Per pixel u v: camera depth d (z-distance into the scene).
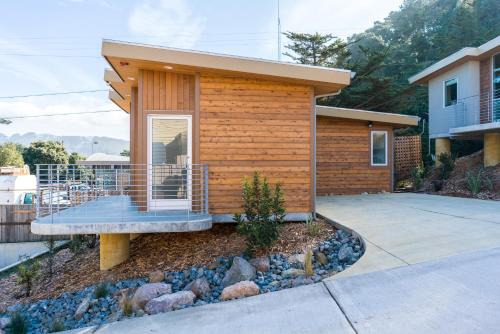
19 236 12.71
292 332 3.08
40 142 42.88
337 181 11.84
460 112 14.12
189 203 6.80
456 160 14.41
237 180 6.89
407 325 2.96
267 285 4.50
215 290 4.72
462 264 4.14
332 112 11.23
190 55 6.38
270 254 5.48
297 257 5.27
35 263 7.81
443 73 15.43
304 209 7.09
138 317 3.83
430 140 17.27
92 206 7.84
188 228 5.92
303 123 7.11
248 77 6.92
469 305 3.18
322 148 11.78
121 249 6.52
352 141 11.98
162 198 6.82
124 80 7.74
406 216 7.00
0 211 12.74
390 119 11.85
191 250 6.34
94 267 7.16
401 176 15.38
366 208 8.22
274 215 6.12
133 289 5.06
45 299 5.95
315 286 4.06
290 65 6.70
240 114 6.94
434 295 3.45
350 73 6.95
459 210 7.69
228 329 3.26
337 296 3.70
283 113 7.05
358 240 5.63
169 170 6.86
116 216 6.35
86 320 4.58
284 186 7.03
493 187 10.77
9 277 8.96
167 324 3.51
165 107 6.86
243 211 6.82
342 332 2.98
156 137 6.86
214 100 6.88
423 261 4.37
